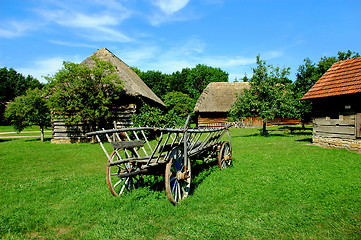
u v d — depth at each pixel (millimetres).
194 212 4617
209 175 7207
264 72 19984
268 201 5082
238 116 20781
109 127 18281
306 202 5000
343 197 5227
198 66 60844
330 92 12891
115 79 17094
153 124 17094
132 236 3754
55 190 6148
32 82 69375
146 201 5102
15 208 4996
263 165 8492
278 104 19797
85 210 4762
